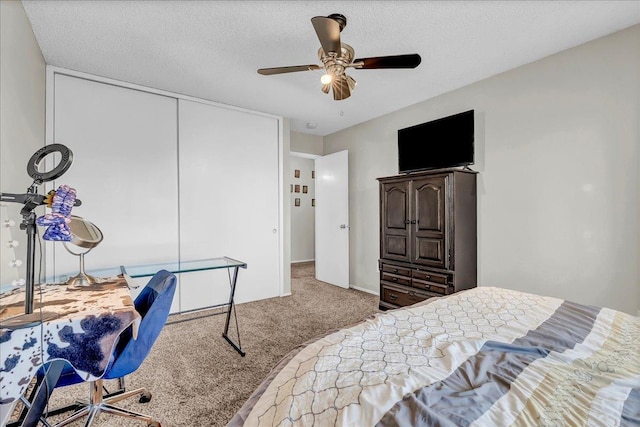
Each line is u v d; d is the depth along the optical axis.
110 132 2.85
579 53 2.30
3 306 1.27
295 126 4.50
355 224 4.40
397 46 2.30
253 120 3.75
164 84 2.98
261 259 3.80
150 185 3.06
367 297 3.90
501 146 2.77
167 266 2.45
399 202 3.15
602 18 1.97
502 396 0.79
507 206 2.74
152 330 1.43
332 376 0.87
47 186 2.55
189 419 1.60
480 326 1.23
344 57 2.00
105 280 1.82
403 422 0.67
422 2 1.81
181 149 3.24
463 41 2.24
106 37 2.17
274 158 3.92
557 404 0.75
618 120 2.13
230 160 3.57
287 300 3.77
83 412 1.46
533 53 2.42
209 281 3.43
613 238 2.16
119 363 1.33
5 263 1.45
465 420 0.69
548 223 2.49
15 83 1.75
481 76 2.83
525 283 2.63
